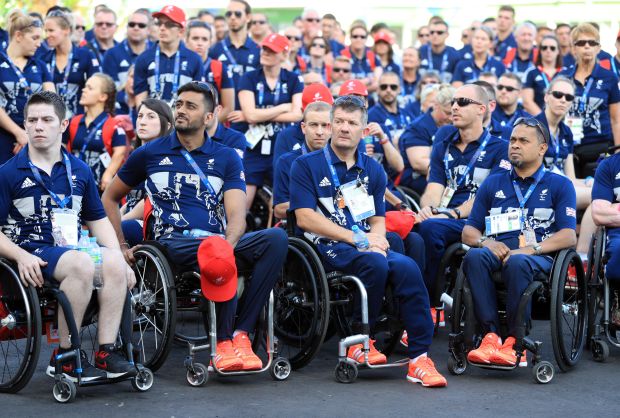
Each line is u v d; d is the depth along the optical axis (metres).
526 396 8.59
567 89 12.89
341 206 9.55
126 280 8.51
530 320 9.30
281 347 9.98
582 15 26.23
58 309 8.34
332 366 9.69
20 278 8.20
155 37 18.55
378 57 21.33
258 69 15.05
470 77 20.06
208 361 9.60
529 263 9.20
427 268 10.78
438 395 8.58
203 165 9.30
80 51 16.11
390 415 7.88
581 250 12.68
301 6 28.14
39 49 15.92
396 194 12.48
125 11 25.52
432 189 11.64
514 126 9.91
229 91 15.22
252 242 9.02
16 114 13.81
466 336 9.29
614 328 10.29
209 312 8.84
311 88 12.41
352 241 9.28
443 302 11.02
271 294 9.02
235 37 18.03
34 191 8.57
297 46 19.94
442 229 10.79
